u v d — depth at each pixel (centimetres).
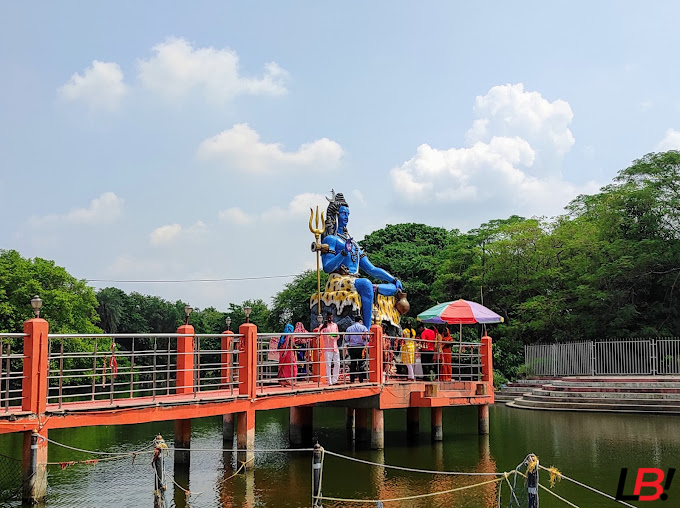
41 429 1178
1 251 3997
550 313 3966
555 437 2125
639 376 3200
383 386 1886
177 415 1362
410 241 5912
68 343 3984
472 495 1349
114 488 1405
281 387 1703
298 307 5250
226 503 1270
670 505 1284
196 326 8294
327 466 1655
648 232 4128
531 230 4350
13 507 1155
